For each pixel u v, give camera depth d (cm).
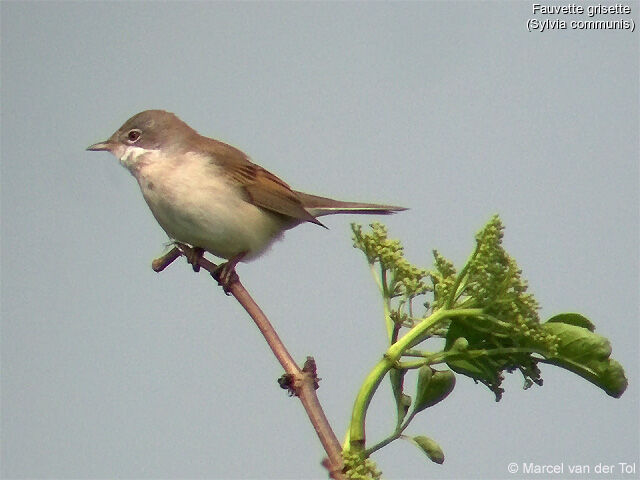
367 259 625
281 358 596
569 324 620
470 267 607
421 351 603
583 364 607
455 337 621
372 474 546
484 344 621
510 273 597
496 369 619
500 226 602
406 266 611
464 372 620
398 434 582
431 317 604
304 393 578
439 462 577
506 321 598
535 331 595
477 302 610
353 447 572
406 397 596
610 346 603
